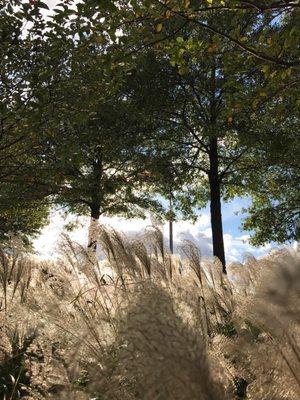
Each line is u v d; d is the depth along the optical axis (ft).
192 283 14.89
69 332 7.88
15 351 10.21
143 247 12.75
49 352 7.80
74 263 13.37
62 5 24.85
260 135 58.90
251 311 4.88
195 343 3.70
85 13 23.90
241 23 32.55
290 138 59.16
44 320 9.18
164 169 64.69
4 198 57.00
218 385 3.69
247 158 70.18
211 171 67.92
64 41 28.71
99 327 7.61
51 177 45.47
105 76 31.35
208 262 18.02
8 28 30.91
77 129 45.29
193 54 27.37
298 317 4.25
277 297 4.26
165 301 3.84
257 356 4.85
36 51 32.35
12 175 44.32
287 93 27.86
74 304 10.82
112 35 25.73
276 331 4.49
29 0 29.45
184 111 66.39
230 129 59.67
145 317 3.69
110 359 4.46
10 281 13.75
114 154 59.82
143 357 3.67
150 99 59.93
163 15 24.44
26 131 36.04
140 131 61.98
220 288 16.47
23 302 12.60
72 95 34.17
